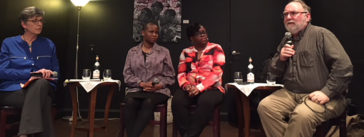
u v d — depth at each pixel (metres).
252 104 3.19
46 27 3.84
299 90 1.97
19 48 2.42
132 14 4.54
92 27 4.57
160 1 4.47
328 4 3.53
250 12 4.36
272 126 1.94
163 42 4.43
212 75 2.43
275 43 4.27
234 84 2.56
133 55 2.75
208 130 3.53
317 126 1.86
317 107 1.75
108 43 4.54
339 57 1.78
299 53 1.97
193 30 2.61
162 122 2.43
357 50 3.00
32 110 2.03
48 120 2.15
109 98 3.24
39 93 2.08
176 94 2.46
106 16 4.57
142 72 2.68
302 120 1.71
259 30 4.32
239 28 4.36
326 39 1.87
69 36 4.58
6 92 2.25
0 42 2.84
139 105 2.42
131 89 2.61
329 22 3.51
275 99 2.00
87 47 4.55
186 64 2.64
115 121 4.12
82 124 3.79
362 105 2.91
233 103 4.06
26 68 2.39
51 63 2.60
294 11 1.97
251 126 3.46
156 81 2.50
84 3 4.32
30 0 3.44
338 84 1.75
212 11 4.41
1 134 2.17
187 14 4.43
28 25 2.38
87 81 2.70
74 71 4.54
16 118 2.82
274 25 4.29
